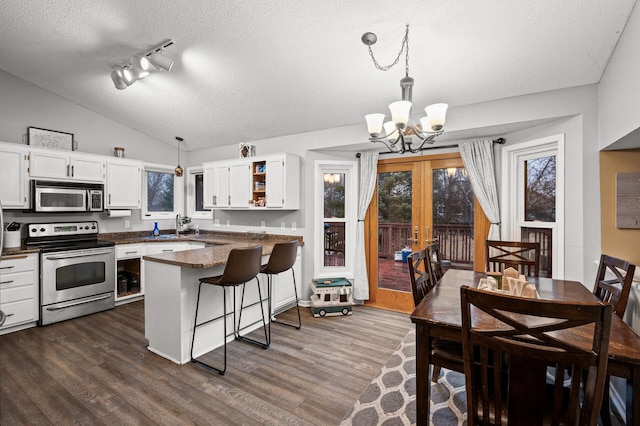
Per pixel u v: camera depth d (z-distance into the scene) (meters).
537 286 2.15
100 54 3.08
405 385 2.26
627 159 2.44
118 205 4.23
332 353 2.74
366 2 2.10
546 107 2.71
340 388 2.22
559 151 2.77
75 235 3.93
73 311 3.55
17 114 3.63
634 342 1.26
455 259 3.67
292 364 2.55
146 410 1.95
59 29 2.77
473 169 3.42
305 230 4.15
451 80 2.76
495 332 1.16
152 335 2.74
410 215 3.96
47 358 2.60
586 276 2.55
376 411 1.97
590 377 1.06
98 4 2.46
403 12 2.14
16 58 3.25
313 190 4.15
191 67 3.12
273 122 3.99
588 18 2.02
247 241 4.32
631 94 1.91
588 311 1.00
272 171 4.02
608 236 2.49
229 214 5.01
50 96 3.89
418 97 3.06
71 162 3.77
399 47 2.48
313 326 3.38
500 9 2.03
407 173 3.98
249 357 2.66
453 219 3.69
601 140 2.45
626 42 1.98
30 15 2.62
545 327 1.07
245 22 2.45
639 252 2.43
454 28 2.22
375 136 2.14
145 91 3.71
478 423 1.29
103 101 4.04
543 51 2.32
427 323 1.51
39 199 3.47
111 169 4.15
